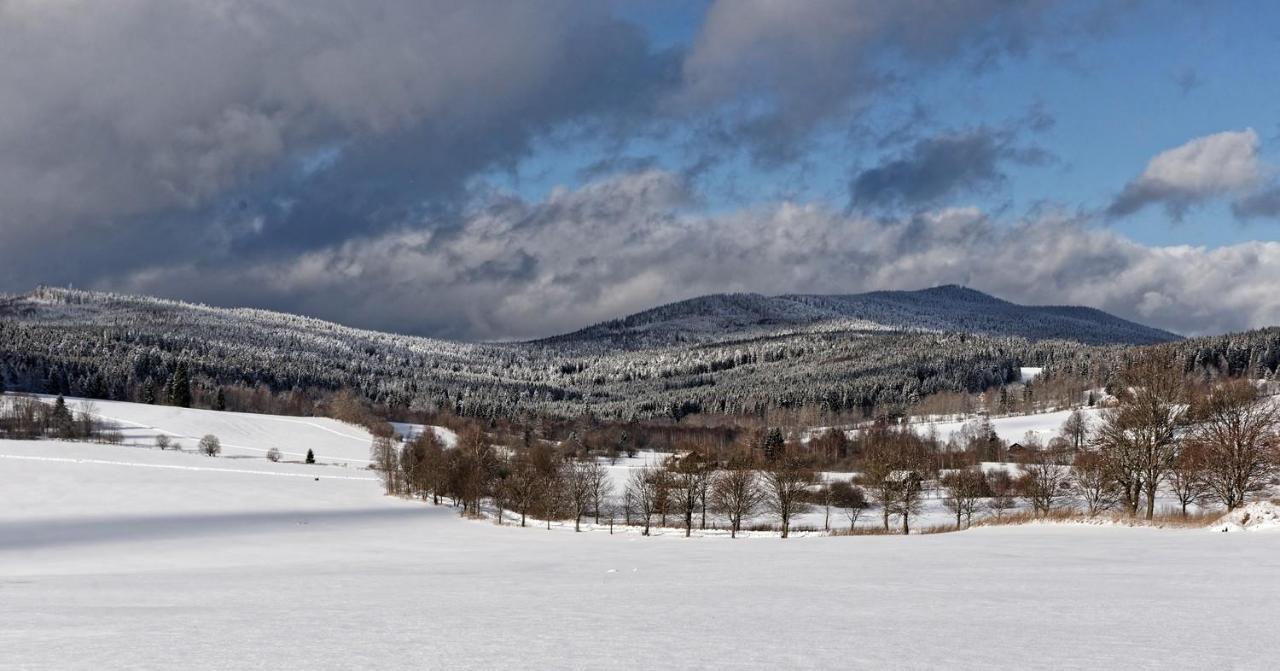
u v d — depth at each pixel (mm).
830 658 11508
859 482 114062
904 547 44438
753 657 11578
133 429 181125
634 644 12883
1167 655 11695
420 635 14047
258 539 69062
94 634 14422
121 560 52812
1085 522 56625
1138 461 65750
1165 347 75250
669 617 16453
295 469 145125
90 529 79062
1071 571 26656
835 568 30891
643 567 34812
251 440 185875
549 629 14711
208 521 86875
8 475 111625
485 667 10938
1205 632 13953
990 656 11633
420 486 122312
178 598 23141
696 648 12422
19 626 15805
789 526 97188
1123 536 45312
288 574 34844
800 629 14469
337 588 26250
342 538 70375
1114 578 24062
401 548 59344
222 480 120562
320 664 11250
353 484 128500
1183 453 68000
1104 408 78125
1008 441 195000
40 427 173375
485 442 166750
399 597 22250
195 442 176125
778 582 25172
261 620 16547
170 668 11016
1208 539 40938
